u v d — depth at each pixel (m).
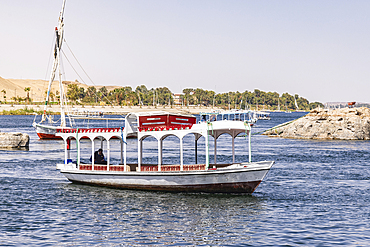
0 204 26.67
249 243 19.38
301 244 19.20
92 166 32.91
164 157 54.06
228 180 28.34
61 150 63.69
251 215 24.09
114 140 90.88
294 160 50.81
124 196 29.00
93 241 19.69
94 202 27.28
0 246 18.86
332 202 27.42
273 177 37.62
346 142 80.19
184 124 30.95
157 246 19.08
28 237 20.19
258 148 68.25
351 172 40.78
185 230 21.33
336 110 91.06
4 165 44.91
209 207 25.86
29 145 71.38
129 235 20.56
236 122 28.84
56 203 27.03
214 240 19.81
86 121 189.25
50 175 38.41
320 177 37.59
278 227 21.78
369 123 87.75
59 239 19.94
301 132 93.00
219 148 69.62
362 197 28.98
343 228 21.58
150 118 30.66
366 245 19.05
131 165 33.66
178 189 29.56
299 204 26.80
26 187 32.44
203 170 28.45
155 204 26.66
